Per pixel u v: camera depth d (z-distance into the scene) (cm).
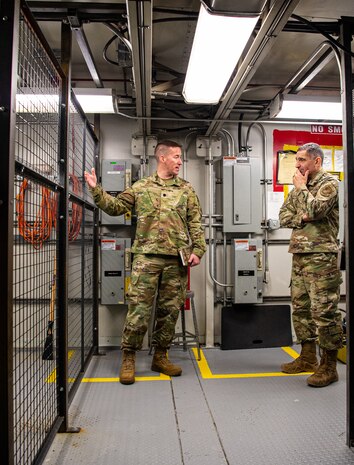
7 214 108
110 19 197
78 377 247
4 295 107
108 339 351
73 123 242
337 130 379
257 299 347
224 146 370
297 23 209
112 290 339
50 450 170
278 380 261
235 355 324
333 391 239
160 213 264
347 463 161
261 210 360
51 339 181
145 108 285
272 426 193
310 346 275
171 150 273
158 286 275
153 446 173
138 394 236
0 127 109
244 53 242
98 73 302
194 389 244
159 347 277
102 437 182
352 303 173
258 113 364
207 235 359
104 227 358
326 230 246
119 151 361
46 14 191
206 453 168
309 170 255
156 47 279
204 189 366
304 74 315
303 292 269
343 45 177
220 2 155
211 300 353
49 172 163
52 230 183
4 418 107
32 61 147
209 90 250
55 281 184
